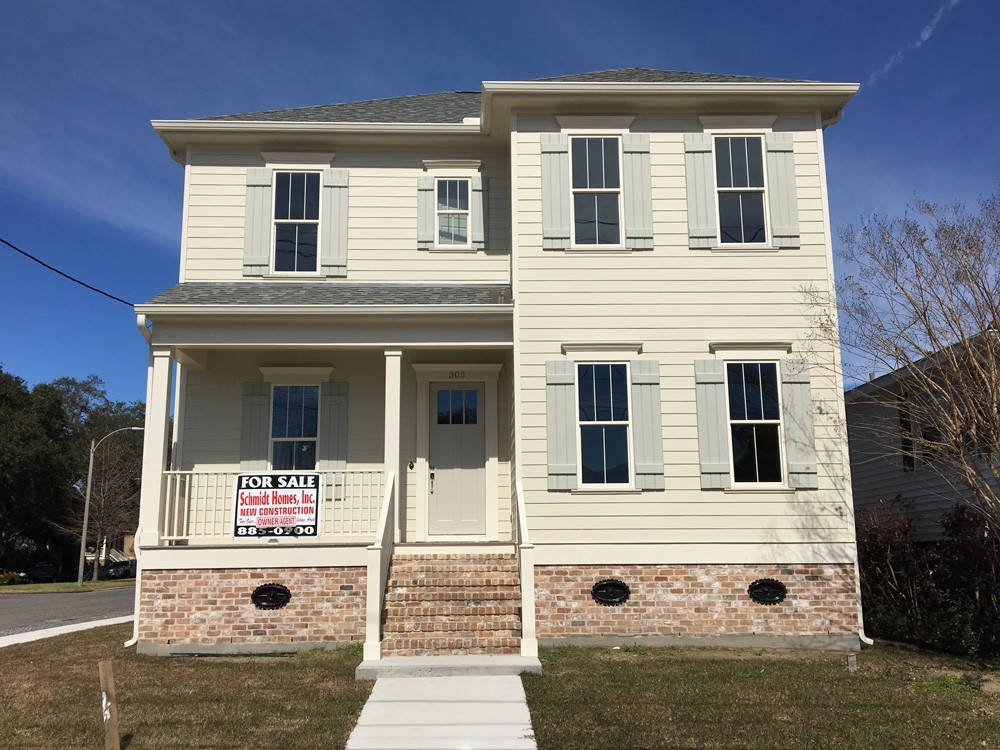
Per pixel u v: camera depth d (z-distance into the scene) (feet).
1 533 152.25
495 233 45.06
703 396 38.32
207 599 35.09
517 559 35.83
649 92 39.70
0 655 35.29
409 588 34.24
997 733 22.84
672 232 39.83
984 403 33.88
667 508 37.29
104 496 147.54
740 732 22.65
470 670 29.37
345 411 42.63
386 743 21.91
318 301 38.45
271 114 46.91
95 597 81.61
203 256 43.50
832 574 36.96
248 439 42.06
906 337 35.96
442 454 42.60
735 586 36.70
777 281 39.47
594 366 38.73
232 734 22.58
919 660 33.24
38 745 21.79
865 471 55.36
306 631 34.99
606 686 27.73
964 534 37.65
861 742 21.91
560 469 37.47
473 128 44.14
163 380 36.86
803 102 40.70
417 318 38.01
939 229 40.93
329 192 44.50
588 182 40.47
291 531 36.40
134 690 27.50
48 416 160.56
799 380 38.52
